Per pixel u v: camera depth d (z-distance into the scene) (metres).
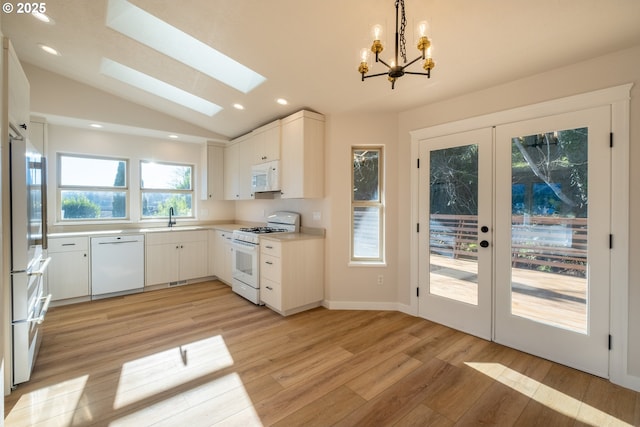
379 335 2.73
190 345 2.54
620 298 2.00
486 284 2.66
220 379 2.05
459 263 2.85
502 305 2.56
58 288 3.46
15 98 1.97
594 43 1.94
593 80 2.10
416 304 3.18
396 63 1.58
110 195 4.31
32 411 1.72
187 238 4.48
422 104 3.06
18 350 1.94
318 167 3.43
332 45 2.31
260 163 3.99
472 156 2.74
